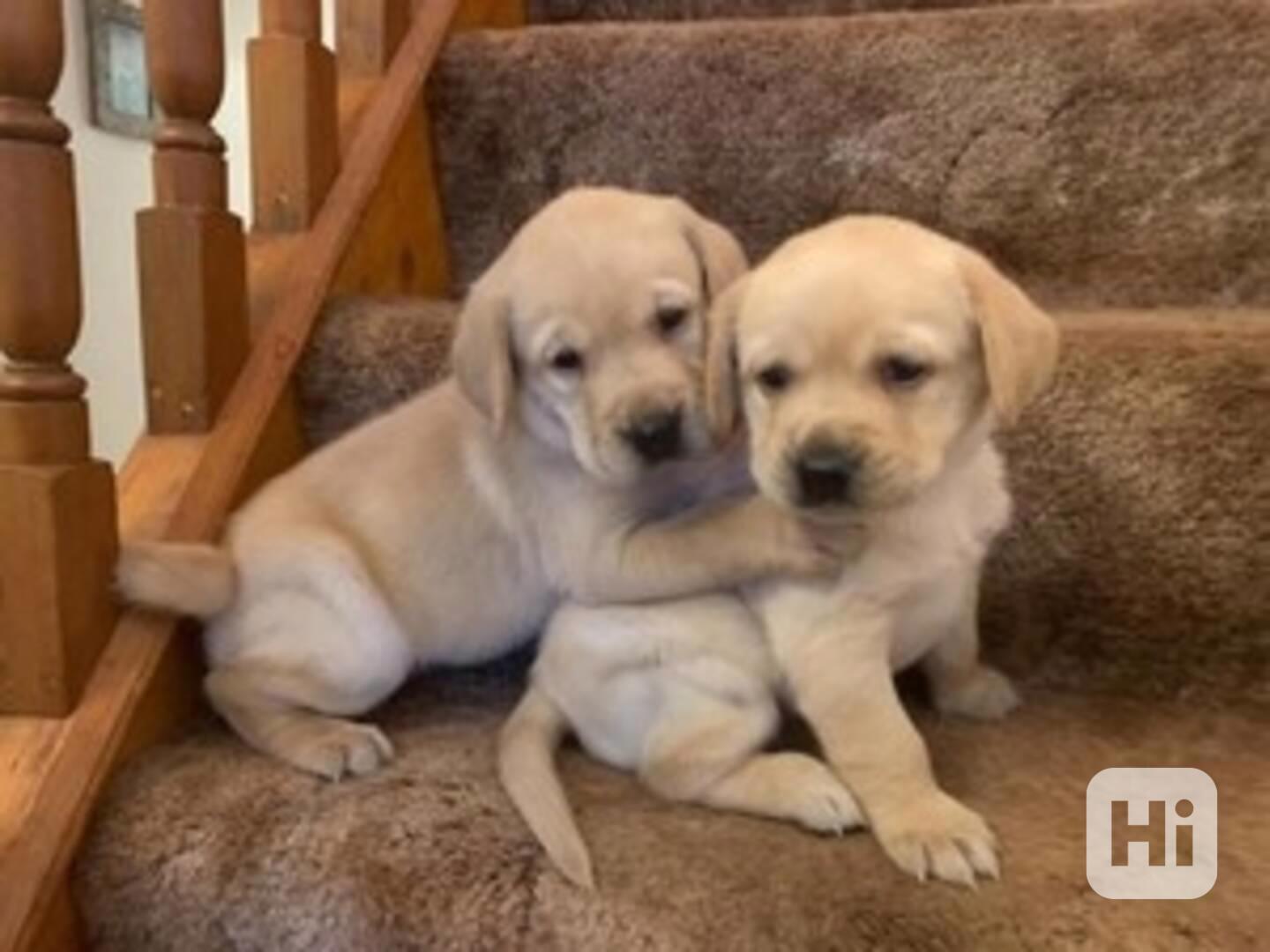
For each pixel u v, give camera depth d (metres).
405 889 0.87
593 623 1.02
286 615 1.08
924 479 0.89
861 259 0.92
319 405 1.32
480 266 1.66
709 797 0.93
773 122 1.52
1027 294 1.42
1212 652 1.11
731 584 0.99
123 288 2.63
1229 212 1.39
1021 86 1.43
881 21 1.50
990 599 1.16
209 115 1.19
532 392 1.08
